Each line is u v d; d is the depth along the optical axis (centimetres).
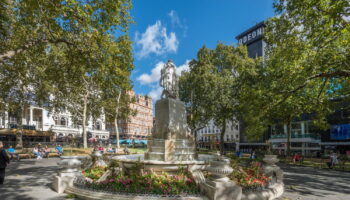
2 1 1248
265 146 4822
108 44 1177
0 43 1312
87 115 3819
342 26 1066
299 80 1333
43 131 4372
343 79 1650
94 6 1098
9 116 4050
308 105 1933
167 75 1219
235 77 3409
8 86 2450
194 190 663
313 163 2302
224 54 3584
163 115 1103
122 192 650
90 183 736
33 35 1208
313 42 1218
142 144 6212
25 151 2617
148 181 694
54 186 816
